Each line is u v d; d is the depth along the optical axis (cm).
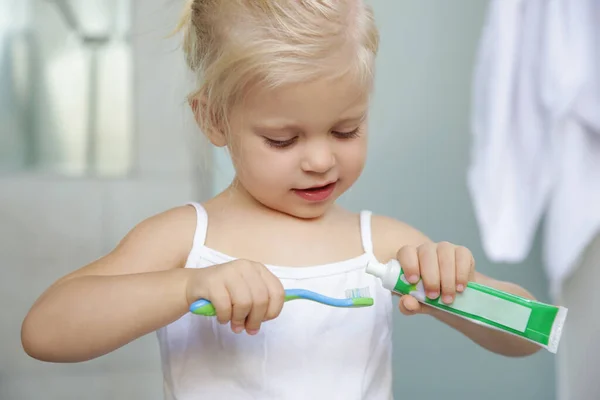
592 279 131
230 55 73
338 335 77
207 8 80
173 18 129
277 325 77
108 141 177
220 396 76
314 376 76
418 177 161
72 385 177
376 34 78
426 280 67
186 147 176
